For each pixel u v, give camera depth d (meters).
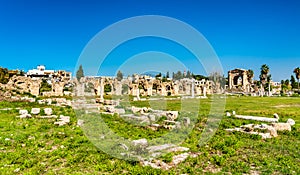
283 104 47.81
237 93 99.31
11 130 17.89
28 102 37.56
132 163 11.28
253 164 11.17
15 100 38.31
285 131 18.20
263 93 91.19
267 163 11.06
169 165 11.06
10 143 13.98
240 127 19.59
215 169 10.59
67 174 9.73
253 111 33.91
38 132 17.41
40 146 13.72
